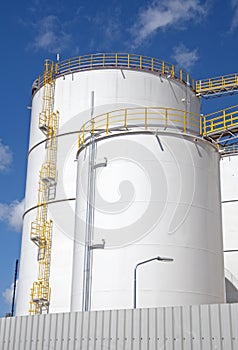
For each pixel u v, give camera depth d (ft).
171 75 116.98
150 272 74.69
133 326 49.11
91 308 75.15
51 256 103.76
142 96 111.86
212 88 127.24
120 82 111.96
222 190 118.11
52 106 115.44
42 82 120.47
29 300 104.12
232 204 116.37
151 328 47.98
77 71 114.93
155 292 73.72
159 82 114.62
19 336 57.00
